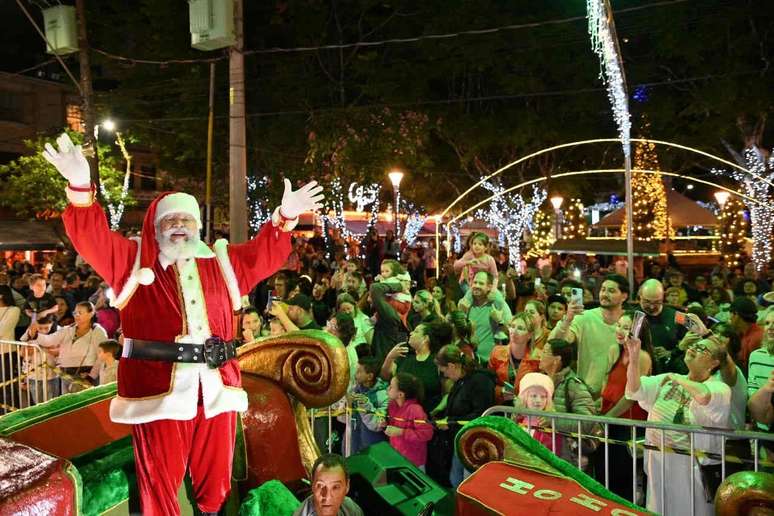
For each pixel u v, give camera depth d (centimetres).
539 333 769
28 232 3031
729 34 2444
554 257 2623
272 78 2678
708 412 513
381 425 648
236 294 375
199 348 353
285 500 384
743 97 2408
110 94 2747
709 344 523
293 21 2664
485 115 2866
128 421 340
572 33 2616
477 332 895
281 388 441
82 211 334
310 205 382
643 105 2752
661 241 2236
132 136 2823
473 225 3212
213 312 362
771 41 2431
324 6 2672
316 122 2438
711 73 2522
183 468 353
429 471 642
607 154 3091
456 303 1101
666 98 2706
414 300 891
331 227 2800
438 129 2772
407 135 2431
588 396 584
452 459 621
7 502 250
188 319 353
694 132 2922
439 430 635
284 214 382
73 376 817
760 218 2434
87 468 352
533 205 2881
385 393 692
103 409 405
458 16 2603
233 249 384
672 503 516
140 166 4216
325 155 2439
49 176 3072
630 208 996
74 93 3991
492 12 2659
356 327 854
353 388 696
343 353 428
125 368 350
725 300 1141
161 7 2567
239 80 1275
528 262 2828
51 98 3922
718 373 529
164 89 2739
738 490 355
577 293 681
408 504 415
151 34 2705
